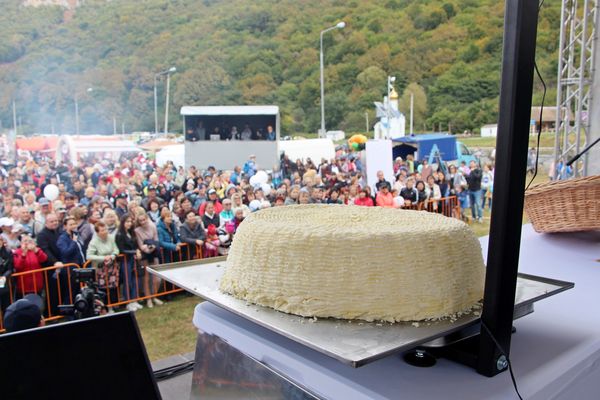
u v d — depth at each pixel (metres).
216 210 4.10
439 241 0.75
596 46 3.60
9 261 2.91
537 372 0.67
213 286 0.93
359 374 0.66
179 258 3.78
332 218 0.91
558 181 1.68
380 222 0.86
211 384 0.93
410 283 0.73
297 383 0.72
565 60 3.91
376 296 0.73
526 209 1.74
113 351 0.68
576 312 0.93
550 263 1.35
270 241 0.81
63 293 3.18
